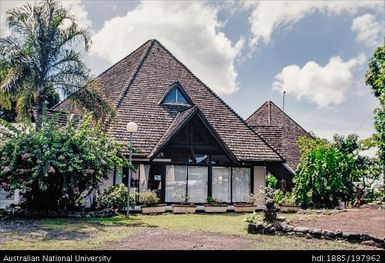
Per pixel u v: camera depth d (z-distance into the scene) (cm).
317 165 2530
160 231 1505
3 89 2095
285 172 2981
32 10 2223
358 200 2638
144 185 2373
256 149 2720
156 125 2573
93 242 1254
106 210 2022
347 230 1417
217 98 3027
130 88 2733
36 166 1778
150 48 3106
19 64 2119
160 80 2895
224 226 1677
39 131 1938
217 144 2511
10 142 1858
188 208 2298
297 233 1398
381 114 2717
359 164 2927
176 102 2789
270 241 1322
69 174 1856
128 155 2270
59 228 1534
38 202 1944
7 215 1917
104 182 2277
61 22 2256
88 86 2248
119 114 2522
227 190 2586
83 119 2062
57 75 2217
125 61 3203
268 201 1551
